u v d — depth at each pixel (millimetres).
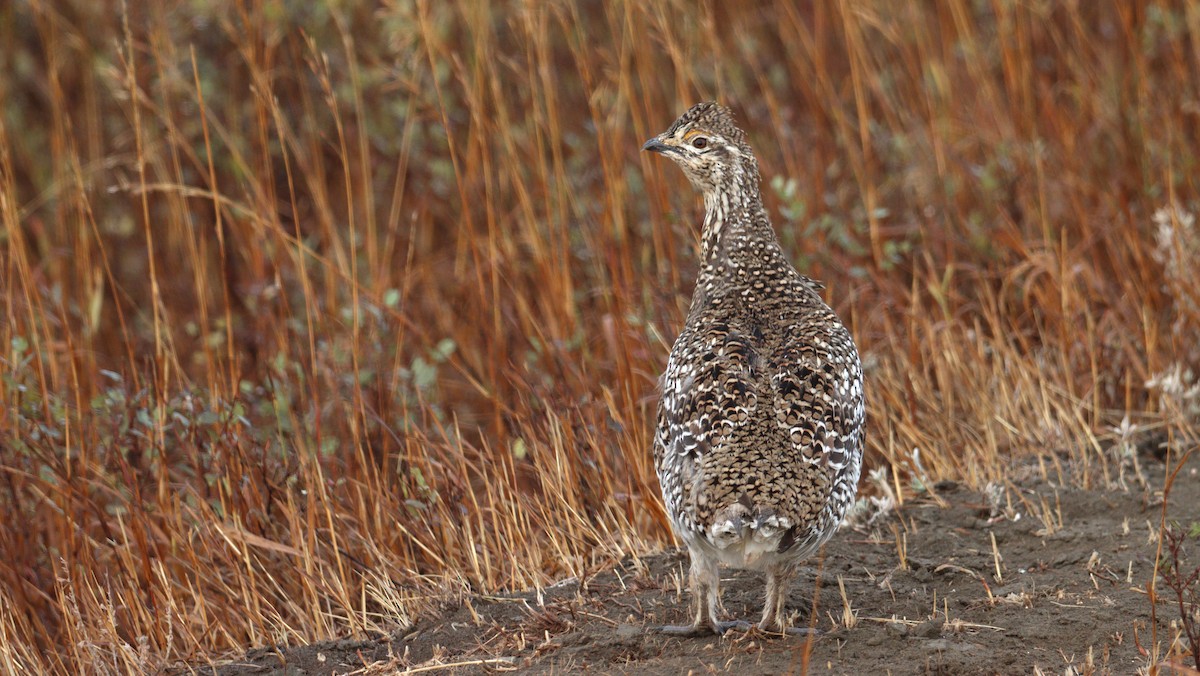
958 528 9445
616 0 14023
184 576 9500
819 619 8086
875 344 11719
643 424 10047
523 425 10414
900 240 13375
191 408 9969
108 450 10180
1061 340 11438
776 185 11688
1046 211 13086
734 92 15555
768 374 7633
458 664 7902
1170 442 10492
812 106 14531
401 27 13039
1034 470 10336
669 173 13844
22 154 15648
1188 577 8164
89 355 11094
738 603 8414
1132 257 12539
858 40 14281
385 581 9070
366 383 11141
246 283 13570
